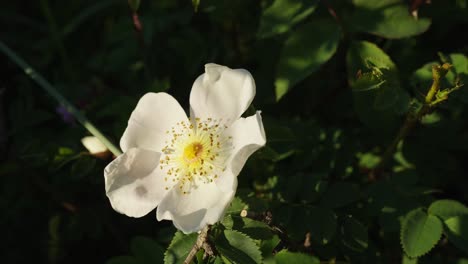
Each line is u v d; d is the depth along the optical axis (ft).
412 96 1.30
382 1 1.19
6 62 1.53
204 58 1.43
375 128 1.22
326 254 1.16
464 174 1.37
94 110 1.35
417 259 1.17
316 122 1.34
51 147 1.24
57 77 1.52
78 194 1.36
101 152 1.22
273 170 1.24
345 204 1.14
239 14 1.36
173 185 1.11
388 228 1.16
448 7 1.27
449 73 1.12
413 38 1.36
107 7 1.59
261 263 1.04
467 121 1.31
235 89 1.09
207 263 1.06
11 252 1.43
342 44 1.32
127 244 1.40
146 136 1.12
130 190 1.10
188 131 1.12
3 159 1.33
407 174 1.20
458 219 1.11
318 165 1.25
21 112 1.37
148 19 1.49
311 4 1.17
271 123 1.23
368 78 1.09
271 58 1.37
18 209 1.40
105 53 1.54
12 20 1.64
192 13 1.45
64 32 1.56
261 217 1.09
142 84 1.43
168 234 1.22
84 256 1.43
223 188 1.05
